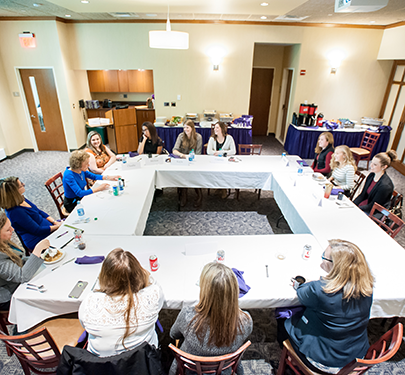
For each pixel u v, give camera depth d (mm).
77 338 1691
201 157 4168
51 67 5914
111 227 2307
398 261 1995
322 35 6000
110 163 3812
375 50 6160
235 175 3676
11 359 1940
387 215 2453
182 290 1672
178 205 4027
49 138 6621
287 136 6805
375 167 2883
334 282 1397
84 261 1866
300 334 1553
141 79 7645
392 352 1233
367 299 1392
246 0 3746
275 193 3492
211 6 4203
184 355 1209
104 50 6070
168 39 3266
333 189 3037
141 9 4484
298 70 6309
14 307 1634
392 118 6293
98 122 6508
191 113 6586
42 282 1719
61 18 5680
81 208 2408
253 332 2166
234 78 6277
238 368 1536
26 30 5613
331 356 1433
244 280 1765
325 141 3781
